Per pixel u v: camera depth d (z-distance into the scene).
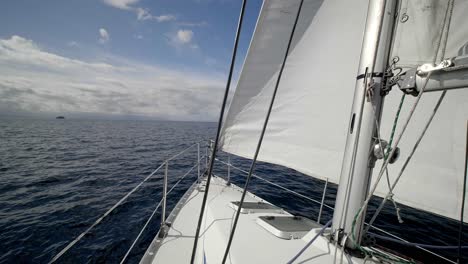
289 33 2.18
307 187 8.36
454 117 1.79
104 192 8.71
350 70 2.06
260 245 1.57
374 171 2.19
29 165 13.83
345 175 1.38
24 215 6.58
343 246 1.32
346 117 2.09
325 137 2.20
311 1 2.10
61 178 10.83
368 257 1.35
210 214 2.24
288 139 2.35
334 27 2.09
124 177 11.01
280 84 2.30
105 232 5.32
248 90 2.37
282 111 2.35
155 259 2.07
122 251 4.59
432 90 1.04
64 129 51.91
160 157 17.06
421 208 1.93
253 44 2.22
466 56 0.92
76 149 21.33
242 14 0.96
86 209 6.98
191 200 3.32
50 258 4.59
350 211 1.36
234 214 2.23
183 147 23.33
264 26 2.16
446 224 5.52
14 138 30.16
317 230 1.69
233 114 2.46
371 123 1.27
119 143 26.94
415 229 5.25
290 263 1.35
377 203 6.80
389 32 1.26
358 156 1.31
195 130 58.34
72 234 5.46
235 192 3.64
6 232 5.60
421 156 1.94
